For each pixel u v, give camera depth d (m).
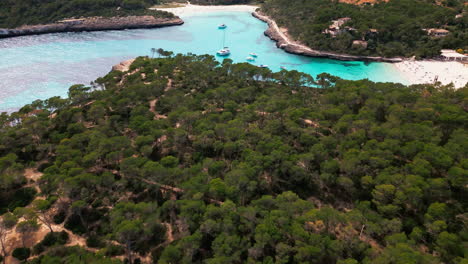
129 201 65.69
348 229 53.06
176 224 60.31
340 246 49.62
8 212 62.38
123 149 76.31
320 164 70.75
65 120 90.69
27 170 74.69
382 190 59.62
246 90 105.00
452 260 47.81
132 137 86.06
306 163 70.38
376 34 180.62
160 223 60.34
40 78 142.62
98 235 59.16
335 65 167.38
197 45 197.88
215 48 193.12
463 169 62.38
